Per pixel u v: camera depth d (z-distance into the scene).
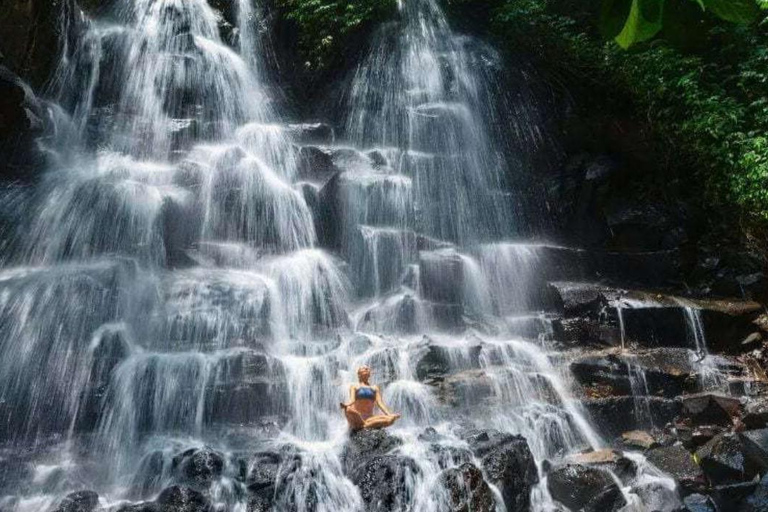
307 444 7.82
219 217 12.59
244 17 18.23
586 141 14.64
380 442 7.44
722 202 12.97
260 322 10.13
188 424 8.44
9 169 11.96
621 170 14.00
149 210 11.82
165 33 16.42
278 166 14.16
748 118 13.96
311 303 11.26
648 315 10.85
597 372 9.80
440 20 17.89
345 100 16.81
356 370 9.23
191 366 8.77
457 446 7.35
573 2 17.44
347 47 17.62
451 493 6.77
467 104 16.03
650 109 14.05
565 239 13.97
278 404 8.73
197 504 6.60
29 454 7.88
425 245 12.83
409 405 8.80
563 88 15.34
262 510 6.80
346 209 12.89
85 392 8.49
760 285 11.82
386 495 6.73
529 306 12.10
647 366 9.86
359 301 12.05
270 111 16.83
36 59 14.18
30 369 8.76
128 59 15.68
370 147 15.94
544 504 7.60
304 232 12.71
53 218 11.45
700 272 12.46
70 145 13.81
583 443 8.91
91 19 16.16
